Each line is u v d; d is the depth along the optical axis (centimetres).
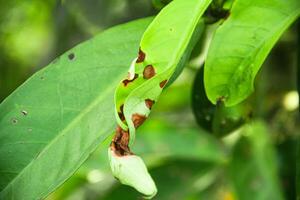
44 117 62
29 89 62
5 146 62
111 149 56
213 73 62
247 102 75
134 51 64
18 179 61
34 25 151
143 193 55
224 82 62
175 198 92
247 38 62
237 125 75
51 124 62
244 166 85
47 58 140
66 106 62
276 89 95
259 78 85
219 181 93
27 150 61
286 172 85
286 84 95
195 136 95
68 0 99
